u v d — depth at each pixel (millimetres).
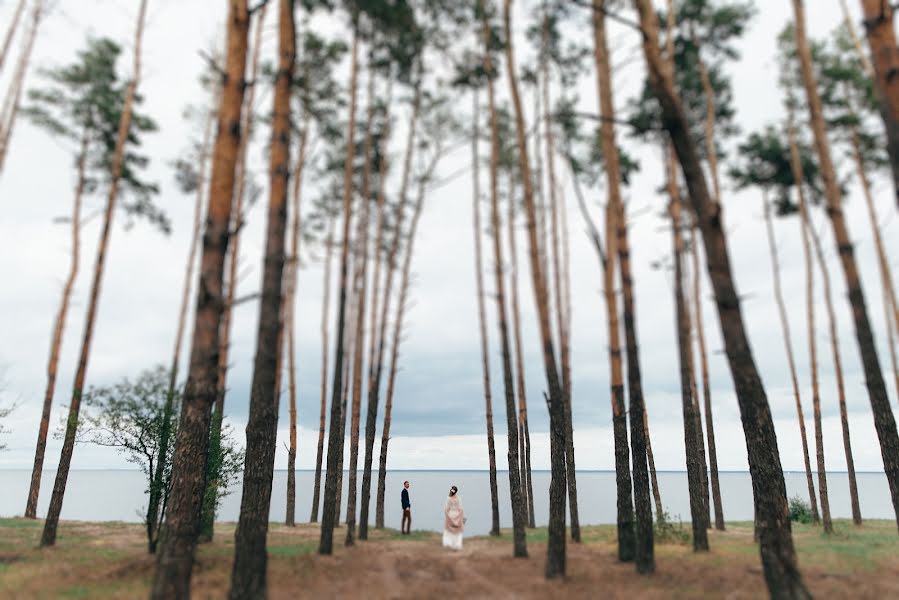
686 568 9305
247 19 8547
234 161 8250
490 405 17531
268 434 8438
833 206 12070
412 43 13141
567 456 14273
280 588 8031
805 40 12688
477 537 15992
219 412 13203
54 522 12398
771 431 7512
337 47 16953
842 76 15500
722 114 16266
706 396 16656
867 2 6895
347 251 13320
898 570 8977
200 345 8180
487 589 8266
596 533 15359
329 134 18688
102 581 8305
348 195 13734
